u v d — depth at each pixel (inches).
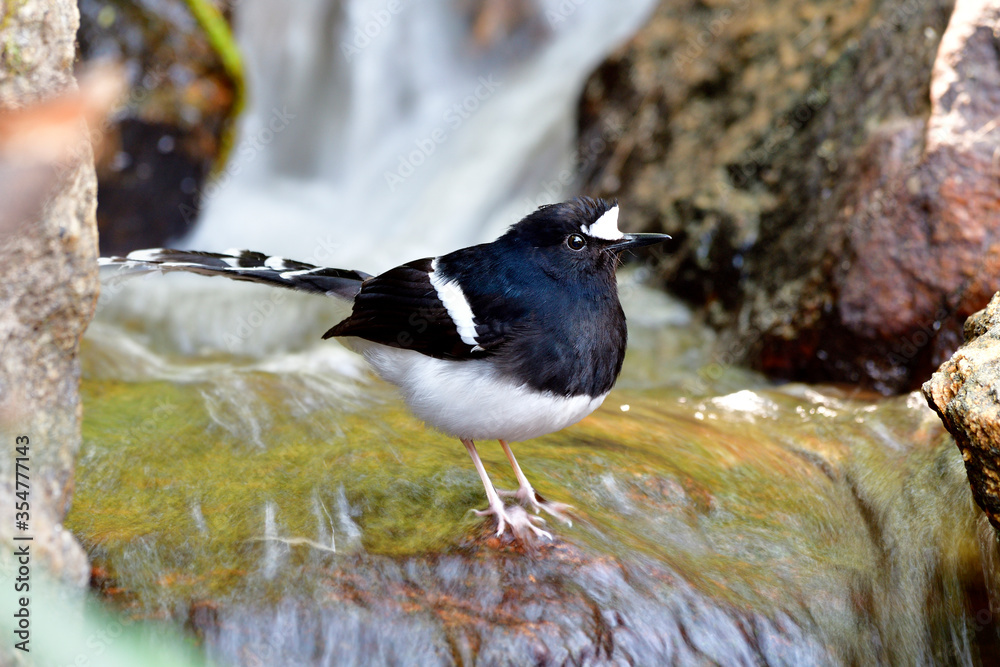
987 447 264.2
